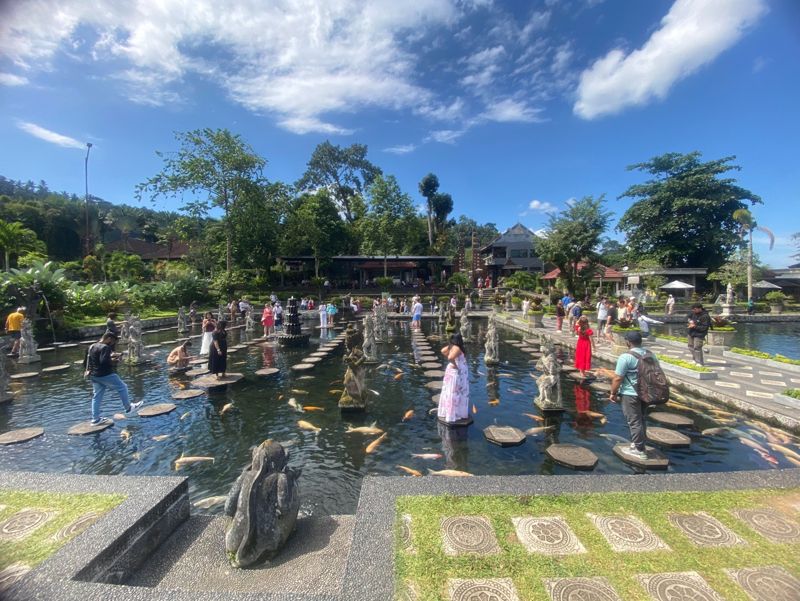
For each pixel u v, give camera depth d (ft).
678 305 92.32
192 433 21.75
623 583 8.33
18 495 11.50
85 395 29.45
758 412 22.91
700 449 19.06
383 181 161.99
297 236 136.15
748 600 7.84
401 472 17.16
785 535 9.90
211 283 111.55
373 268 148.56
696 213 125.70
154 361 41.55
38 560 8.79
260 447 11.02
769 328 72.79
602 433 21.18
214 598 7.67
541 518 10.53
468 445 19.94
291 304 52.85
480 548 9.34
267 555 10.01
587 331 33.37
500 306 111.55
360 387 25.34
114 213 209.26
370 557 9.00
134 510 10.53
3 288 52.75
